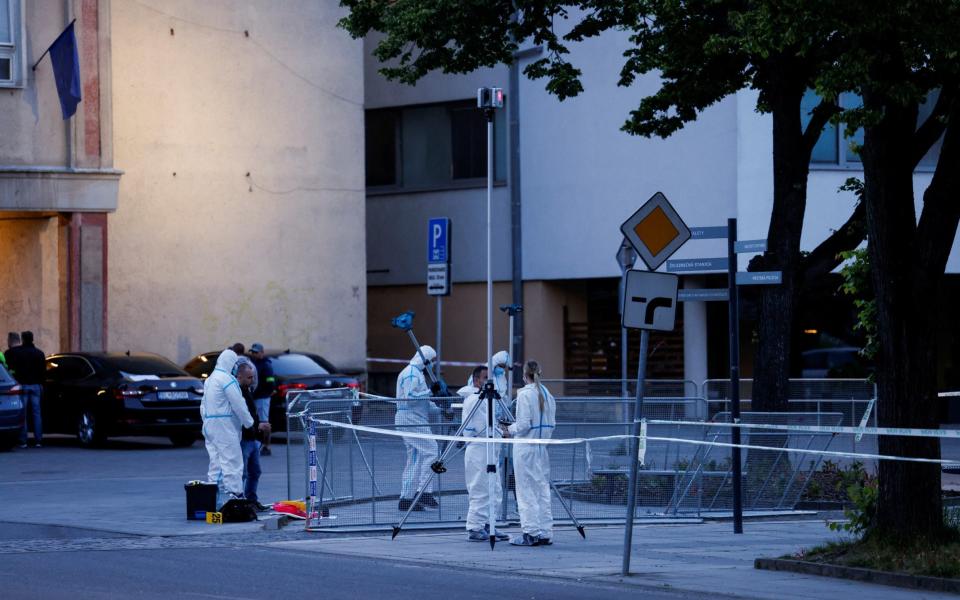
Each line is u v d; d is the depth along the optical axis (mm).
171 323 41406
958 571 15578
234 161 42469
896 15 15758
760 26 16922
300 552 18422
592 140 43781
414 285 48688
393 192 48969
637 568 17250
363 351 44312
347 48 44156
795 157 25672
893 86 16109
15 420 33062
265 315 42844
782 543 19688
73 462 30812
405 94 48531
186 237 41688
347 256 44094
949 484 27188
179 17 41688
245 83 42688
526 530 19344
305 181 43531
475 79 46812
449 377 47812
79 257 38844
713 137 41625
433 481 21422
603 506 22719
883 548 16688
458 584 15742
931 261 16781
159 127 41375
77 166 38656
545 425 19562
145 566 16641
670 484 23047
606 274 43562
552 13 28109
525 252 45562
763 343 25891
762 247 20188
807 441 23625
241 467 22500
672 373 44281
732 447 21062
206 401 22500
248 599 14273
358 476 21281
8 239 39906
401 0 28781
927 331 16812
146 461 31109
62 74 37406
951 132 16797
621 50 43062
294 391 35844
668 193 42344
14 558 17234
